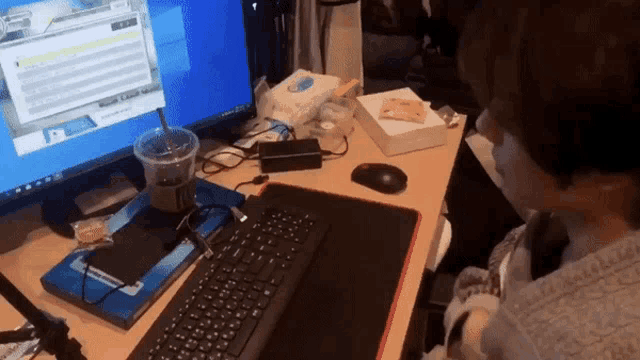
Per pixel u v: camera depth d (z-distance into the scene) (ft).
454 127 4.25
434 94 7.36
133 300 2.63
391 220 3.23
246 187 3.54
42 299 2.72
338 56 4.75
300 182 3.60
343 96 4.32
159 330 2.48
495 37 1.46
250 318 2.55
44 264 2.92
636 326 1.28
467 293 3.07
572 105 1.35
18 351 2.41
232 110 3.72
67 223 3.15
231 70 3.58
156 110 3.30
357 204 3.37
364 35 7.79
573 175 1.54
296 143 3.81
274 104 4.21
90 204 3.26
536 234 2.51
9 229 3.16
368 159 3.86
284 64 4.73
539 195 1.72
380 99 4.25
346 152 3.93
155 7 3.03
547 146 1.48
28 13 2.60
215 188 3.41
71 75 2.85
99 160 3.16
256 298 2.64
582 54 1.28
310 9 4.43
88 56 2.87
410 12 7.48
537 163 1.56
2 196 2.86
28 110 2.77
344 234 3.12
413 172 3.72
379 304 2.68
